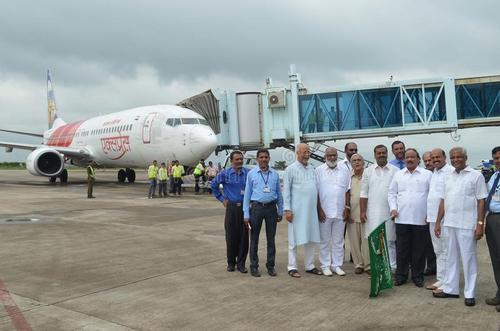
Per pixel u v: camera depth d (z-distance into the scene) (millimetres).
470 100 23328
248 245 7504
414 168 6594
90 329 4840
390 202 6797
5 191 25062
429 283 6793
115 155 28453
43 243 9727
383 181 7094
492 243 5562
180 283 6699
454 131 23562
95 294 6109
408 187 6578
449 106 23141
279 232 11445
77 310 5457
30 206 17094
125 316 5254
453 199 5734
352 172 7723
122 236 10625
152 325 4969
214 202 18828
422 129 23578
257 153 7266
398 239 6699
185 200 19766
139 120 25656
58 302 5762
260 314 5320
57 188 27719
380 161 7070
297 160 7324
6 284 6574
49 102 46281
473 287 5602
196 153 22609
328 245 7422
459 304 5660
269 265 7293
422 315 5230
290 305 5660
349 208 7527
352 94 24422
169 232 11203
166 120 23969
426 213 6500
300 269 7742
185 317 5227
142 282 6719
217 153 26188
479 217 5559
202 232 11211
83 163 32719
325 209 7371
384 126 24047
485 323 4934
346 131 24469
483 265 7652
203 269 7566
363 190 7238
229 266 7504
